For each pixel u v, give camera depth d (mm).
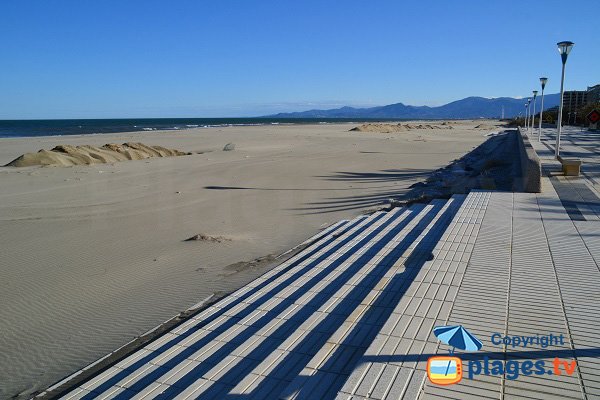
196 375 4430
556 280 5613
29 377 5164
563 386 3492
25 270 8742
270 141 45469
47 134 65250
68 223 12461
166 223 12375
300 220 12414
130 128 88938
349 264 7309
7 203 15039
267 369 4184
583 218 8672
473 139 51375
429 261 6324
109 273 8484
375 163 26203
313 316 5312
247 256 9281
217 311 6223
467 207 9711
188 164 25578
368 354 3916
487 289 5336
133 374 4621
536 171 11180
